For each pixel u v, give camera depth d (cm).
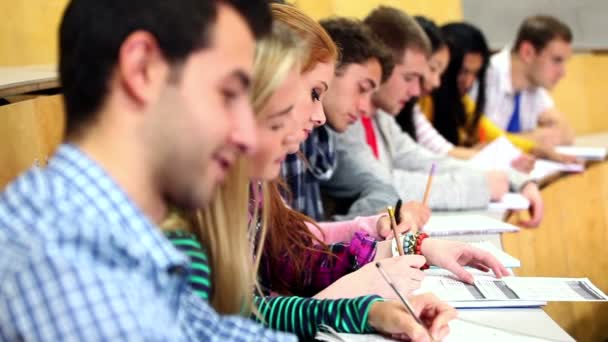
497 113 438
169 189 98
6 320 85
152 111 94
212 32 95
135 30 94
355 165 271
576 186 373
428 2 457
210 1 96
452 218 254
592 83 508
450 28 383
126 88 94
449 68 381
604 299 163
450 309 147
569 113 508
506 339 144
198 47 94
